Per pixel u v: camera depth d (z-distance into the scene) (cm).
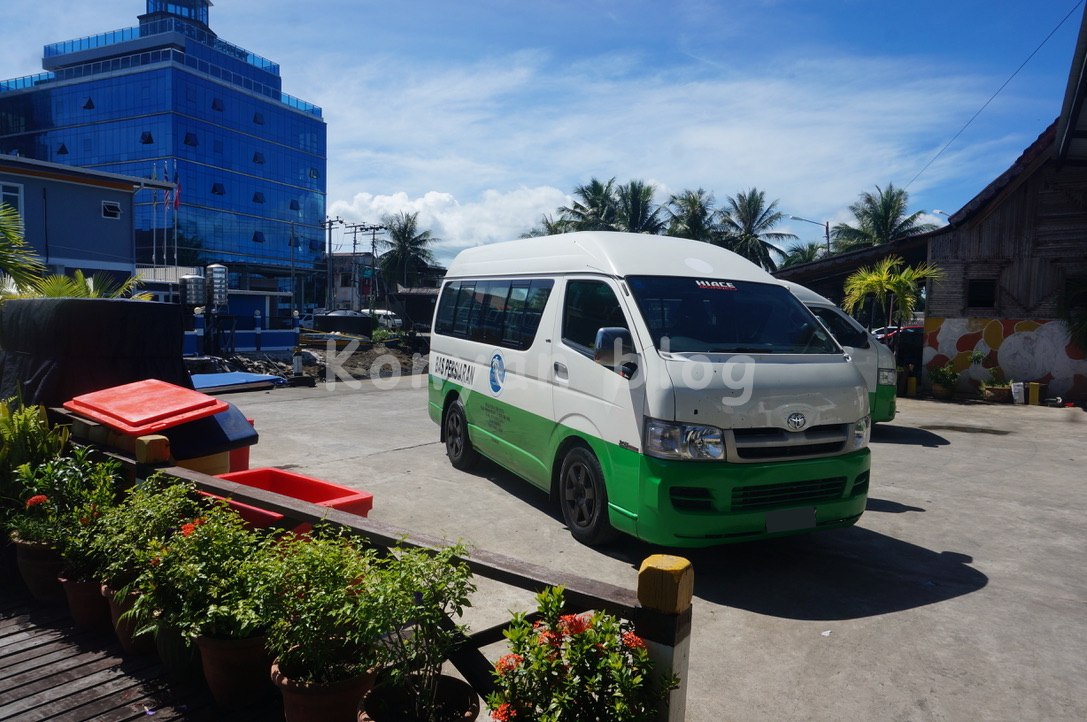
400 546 284
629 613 224
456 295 804
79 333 514
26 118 8694
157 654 339
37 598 392
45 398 502
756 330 525
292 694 248
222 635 287
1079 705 327
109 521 352
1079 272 1534
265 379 838
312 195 10094
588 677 210
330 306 5809
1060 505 676
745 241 5225
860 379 506
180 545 305
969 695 335
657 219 5541
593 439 511
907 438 1051
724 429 446
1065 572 501
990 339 1596
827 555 528
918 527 602
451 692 245
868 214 5178
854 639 392
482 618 406
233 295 3534
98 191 2780
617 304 518
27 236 2573
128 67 8056
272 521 383
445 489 686
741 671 356
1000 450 956
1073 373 1527
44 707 292
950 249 1641
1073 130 1256
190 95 8119
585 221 5569
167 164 7925
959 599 450
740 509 450
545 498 660
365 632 233
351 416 1148
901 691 338
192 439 460
